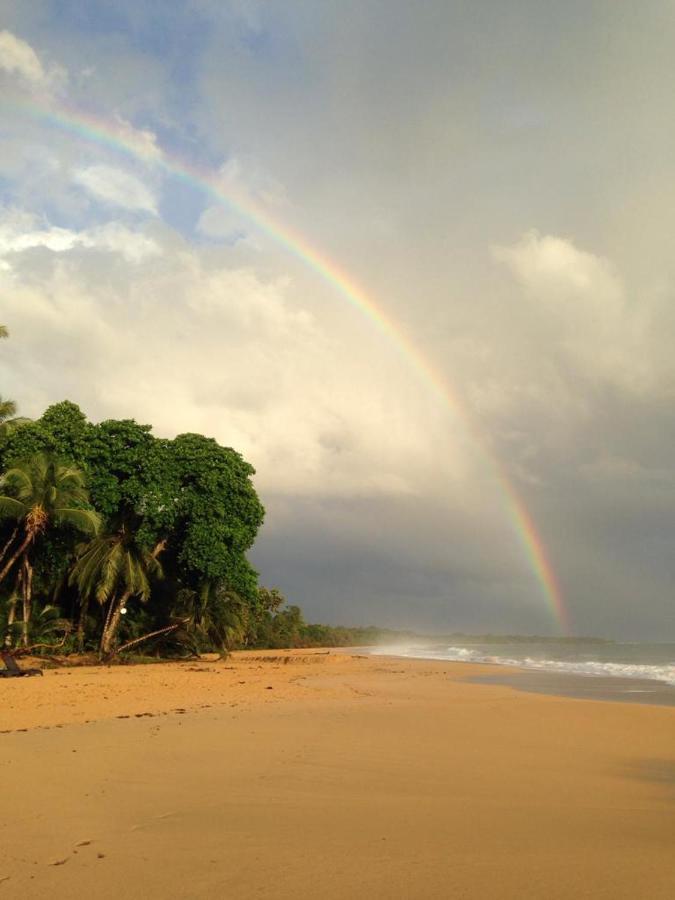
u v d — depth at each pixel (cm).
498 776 948
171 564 4866
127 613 4888
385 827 667
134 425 4534
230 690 2319
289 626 11269
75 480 3956
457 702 1991
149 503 4362
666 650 12219
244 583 4509
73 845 594
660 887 509
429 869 544
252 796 789
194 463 4469
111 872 527
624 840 638
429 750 1147
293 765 977
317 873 530
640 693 2462
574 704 1942
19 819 676
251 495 4625
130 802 750
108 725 1366
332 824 675
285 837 626
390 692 2350
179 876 520
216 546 4375
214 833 636
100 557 4269
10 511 3744
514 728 1441
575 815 738
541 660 6475
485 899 482
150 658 4588
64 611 4744
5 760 981
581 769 1018
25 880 509
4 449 4253
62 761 974
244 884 505
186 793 796
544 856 582
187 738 1201
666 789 889
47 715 1556
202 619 5172
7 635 3928
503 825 686
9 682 2514
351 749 1130
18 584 4016
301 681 2903
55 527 4056
